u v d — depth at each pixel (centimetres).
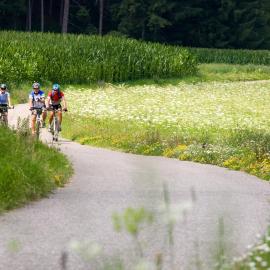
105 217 1886
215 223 1781
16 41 9344
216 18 19000
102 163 3366
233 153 3716
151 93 8488
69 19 19212
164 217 832
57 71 8775
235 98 8294
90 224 1784
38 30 18662
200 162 3669
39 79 8538
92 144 4450
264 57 14938
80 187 2522
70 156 3544
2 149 2461
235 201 2223
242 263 1209
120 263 1196
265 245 1384
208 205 2111
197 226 1734
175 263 1332
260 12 19212
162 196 2284
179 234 1628
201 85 9931
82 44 9950
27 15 18512
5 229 1722
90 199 2222
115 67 9638
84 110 6253
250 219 1872
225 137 4553
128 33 18688
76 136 4762
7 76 8031
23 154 2480
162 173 2994
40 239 1597
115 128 5153
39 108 4128
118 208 2027
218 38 19088
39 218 1877
